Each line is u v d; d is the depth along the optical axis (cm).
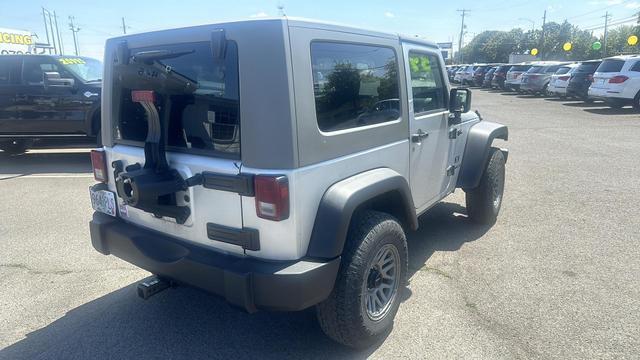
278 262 259
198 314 356
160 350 313
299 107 250
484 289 386
